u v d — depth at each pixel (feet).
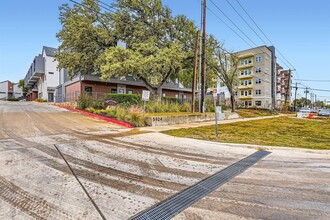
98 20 64.03
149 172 13.80
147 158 16.99
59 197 9.87
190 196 10.53
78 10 61.87
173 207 9.37
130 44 64.69
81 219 8.15
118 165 14.89
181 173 13.88
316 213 9.00
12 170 13.00
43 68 112.47
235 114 79.56
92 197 10.02
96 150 18.66
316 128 44.34
